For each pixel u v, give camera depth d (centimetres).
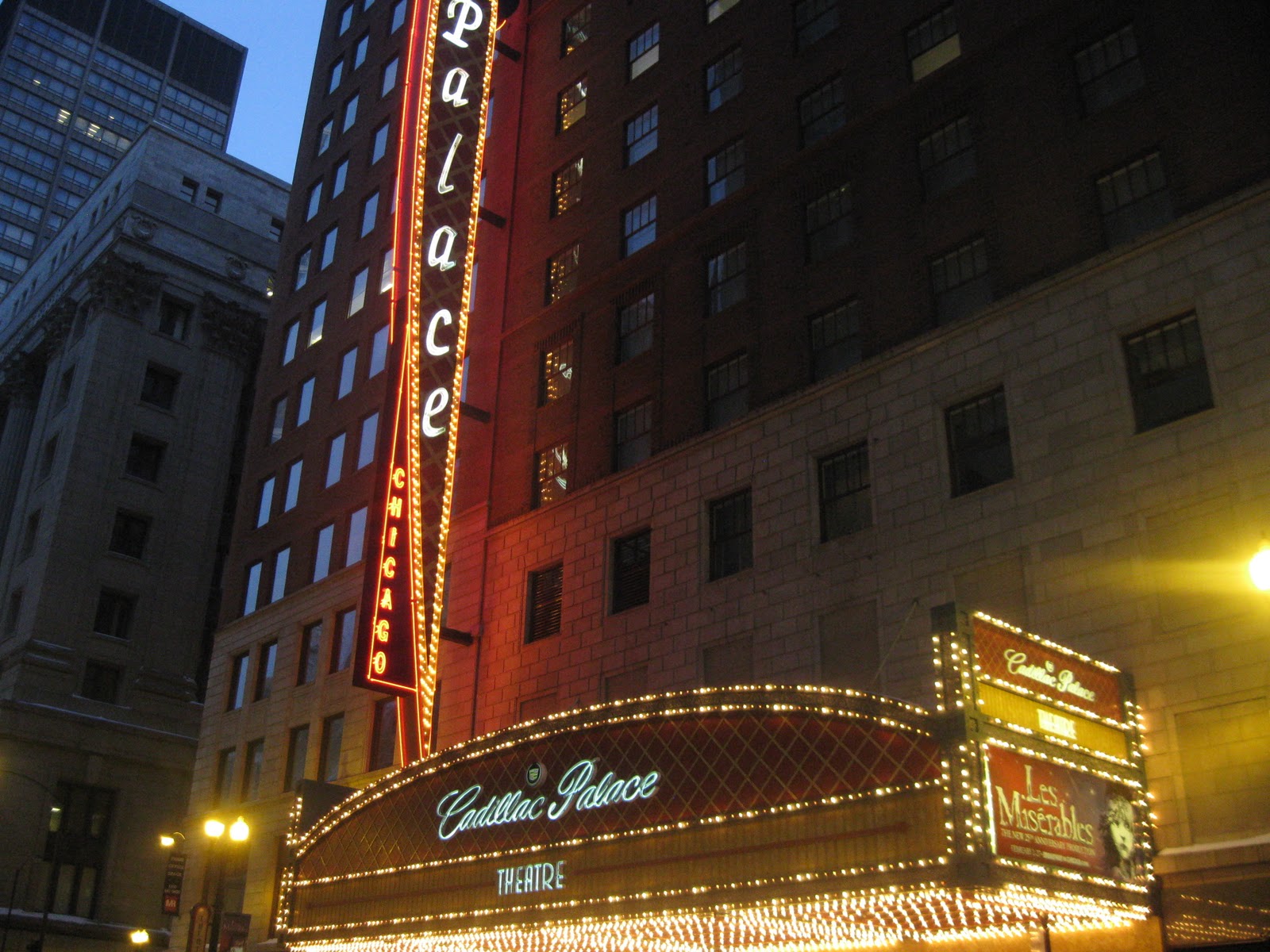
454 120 3984
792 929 2169
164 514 6656
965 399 2591
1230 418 2150
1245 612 2020
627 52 4016
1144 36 2547
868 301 2886
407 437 3541
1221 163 2328
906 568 2548
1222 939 1830
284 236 5634
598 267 3747
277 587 4728
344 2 5988
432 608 3441
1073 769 1838
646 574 3170
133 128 18475
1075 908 1809
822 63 3281
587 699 3134
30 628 5991
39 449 6819
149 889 5903
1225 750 1970
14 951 5347
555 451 3641
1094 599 2220
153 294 7025
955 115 2884
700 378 3241
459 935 2322
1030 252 2591
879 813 1709
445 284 3784
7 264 16188
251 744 4494
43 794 5712
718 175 3481
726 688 1959
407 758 3275
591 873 2095
